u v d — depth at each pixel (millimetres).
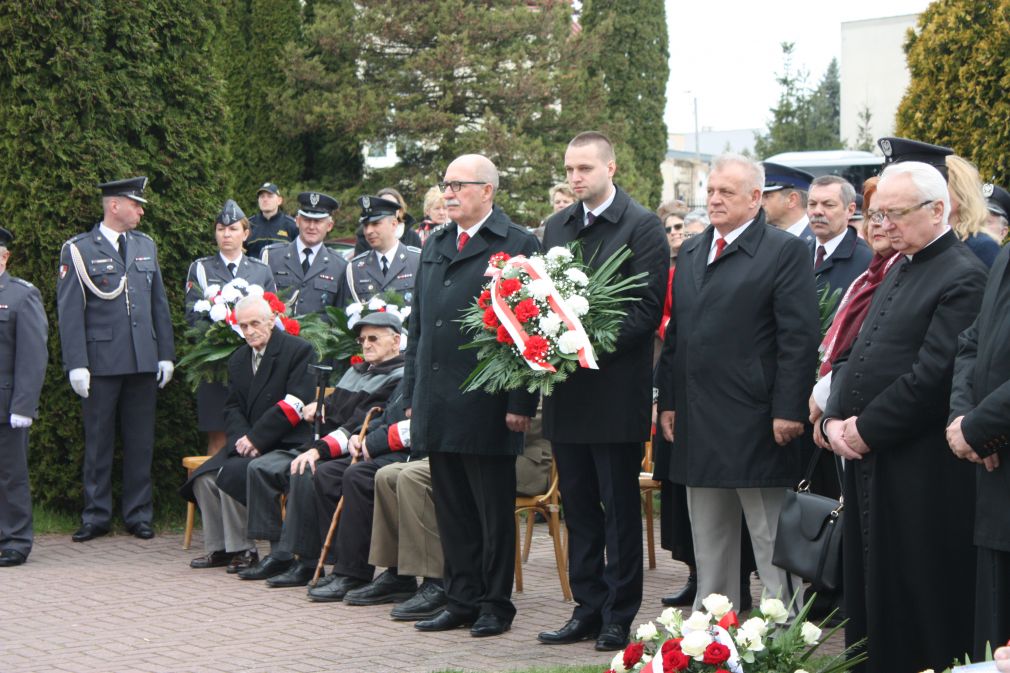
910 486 4145
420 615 6004
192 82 9250
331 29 22562
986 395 3711
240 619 6047
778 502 5133
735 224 5148
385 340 7012
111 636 5727
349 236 20703
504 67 23641
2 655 5422
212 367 8195
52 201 8586
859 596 4285
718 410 5082
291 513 6848
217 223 8867
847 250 6441
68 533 8477
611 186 5422
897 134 10797
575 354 4965
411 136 22953
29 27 8523
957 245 4254
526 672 4844
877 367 4273
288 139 22562
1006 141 9875
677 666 3365
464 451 5539
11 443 7477
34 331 7535
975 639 3732
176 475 9023
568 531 5520
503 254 5285
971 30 10102
